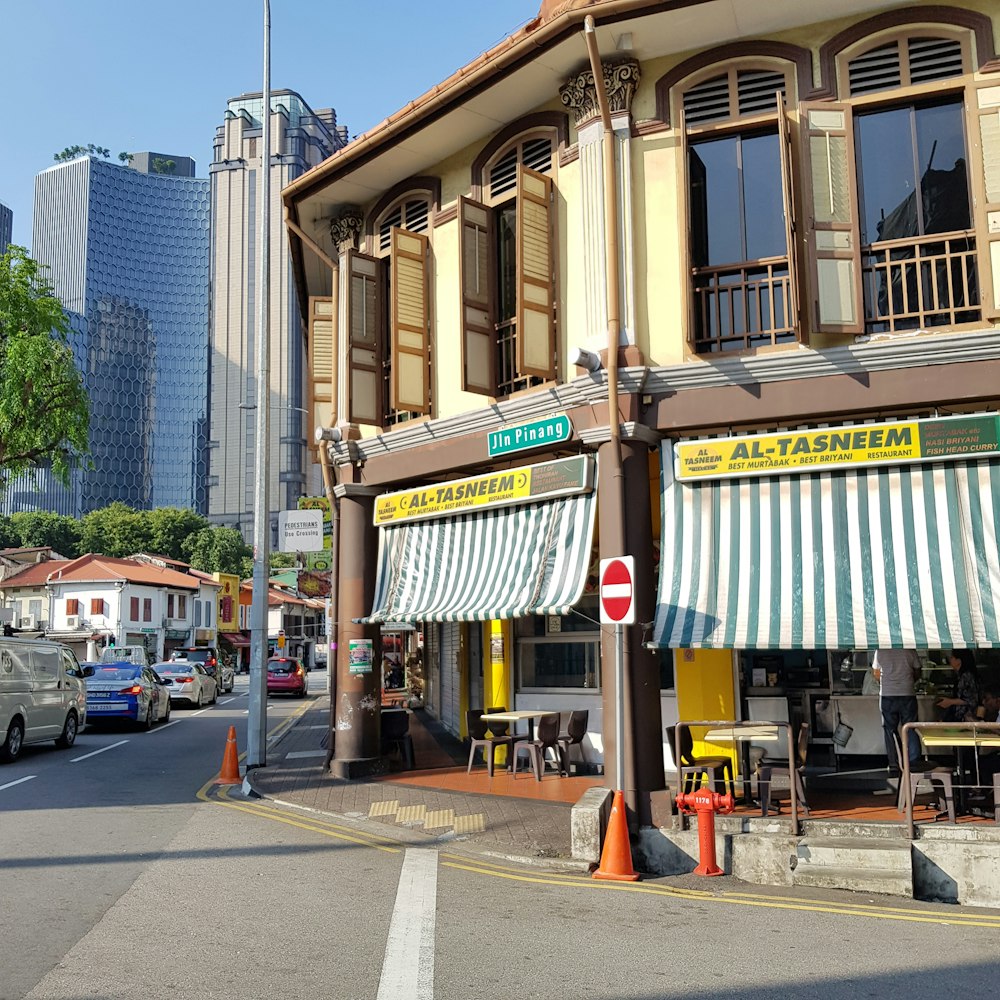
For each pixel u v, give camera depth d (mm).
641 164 9969
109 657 43469
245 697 38094
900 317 8961
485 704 15039
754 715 11727
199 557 88062
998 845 7332
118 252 162125
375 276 13242
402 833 9602
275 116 140500
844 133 9188
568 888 7512
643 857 8406
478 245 11531
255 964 5410
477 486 11203
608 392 9609
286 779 13062
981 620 7914
